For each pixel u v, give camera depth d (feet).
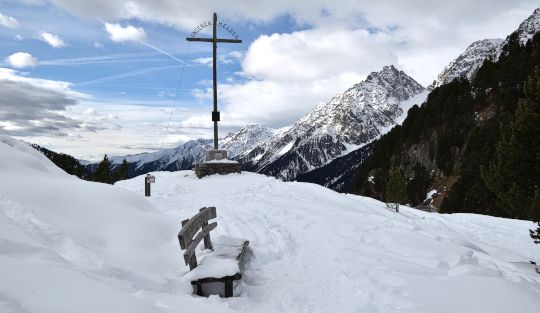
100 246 20.17
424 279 21.02
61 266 15.12
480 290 19.15
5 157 28.02
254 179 69.51
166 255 22.79
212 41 79.82
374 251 27.12
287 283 21.57
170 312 14.28
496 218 81.51
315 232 32.78
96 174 181.57
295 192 58.59
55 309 11.10
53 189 22.75
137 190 55.36
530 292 19.90
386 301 18.15
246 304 18.16
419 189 234.58
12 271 12.40
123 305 12.80
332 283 21.40
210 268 19.22
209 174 73.10
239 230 31.22
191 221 20.16
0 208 19.06
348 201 58.95
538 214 43.19
